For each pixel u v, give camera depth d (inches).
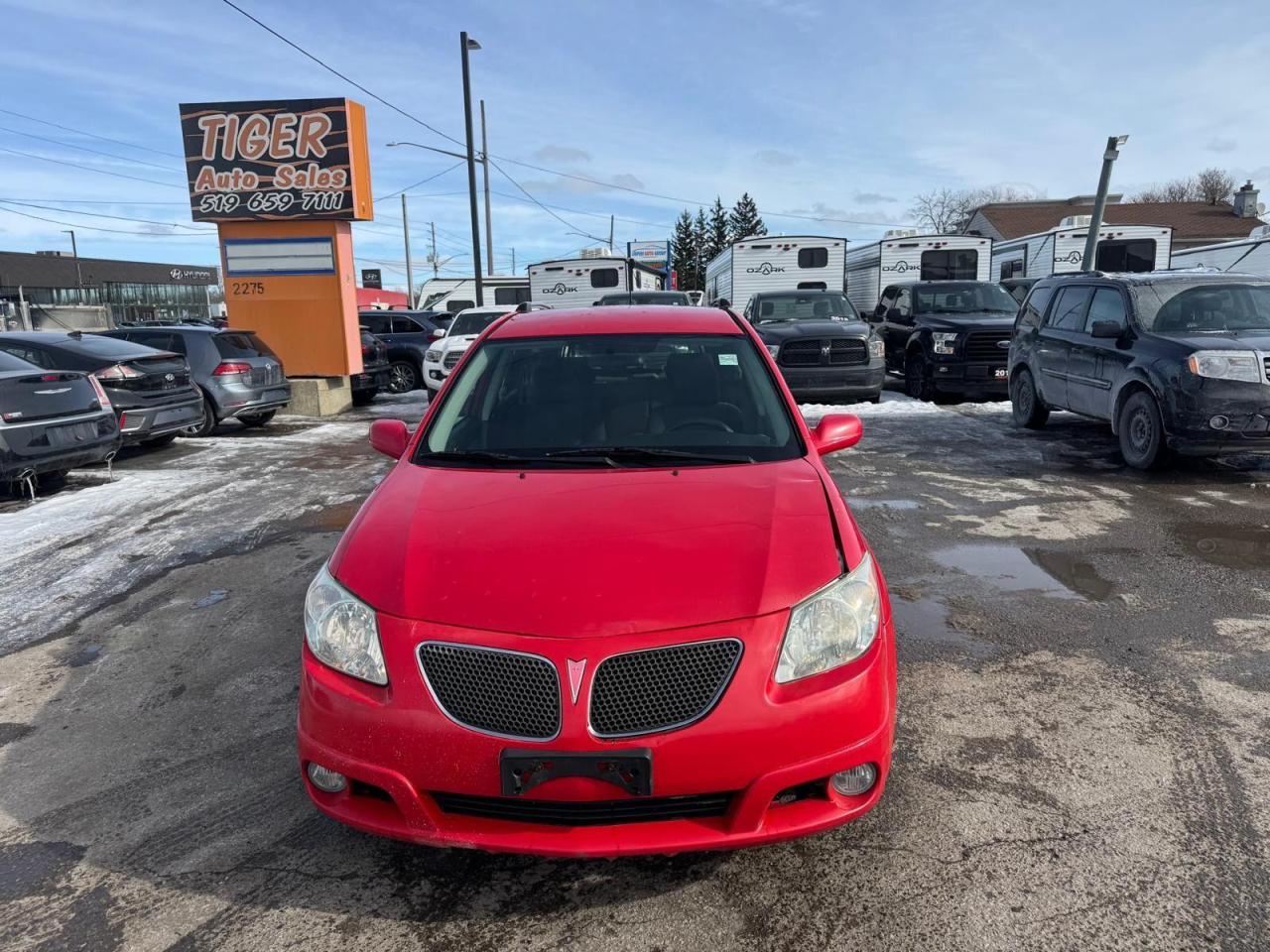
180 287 3181.6
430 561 96.0
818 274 776.9
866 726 90.4
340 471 334.6
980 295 541.0
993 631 163.5
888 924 89.4
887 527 235.1
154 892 96.7
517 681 86.4
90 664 158.1
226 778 119.3
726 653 87.6
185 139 550.3
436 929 90.4
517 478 116.5
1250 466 304.3
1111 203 1927.9
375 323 700.7
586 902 94.0
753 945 87.3
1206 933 86.8
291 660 157.8
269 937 89.6
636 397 137.9
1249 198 1704.0
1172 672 144.9
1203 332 290.4
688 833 87.1
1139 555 206.7
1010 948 85.7
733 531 99.3
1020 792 111.3
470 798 88.5
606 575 91.5
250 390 450.9
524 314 169.2
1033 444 356.2
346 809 92.1
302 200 550.9
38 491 304.7
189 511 271.0
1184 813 106.3
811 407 479.5
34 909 94.2
